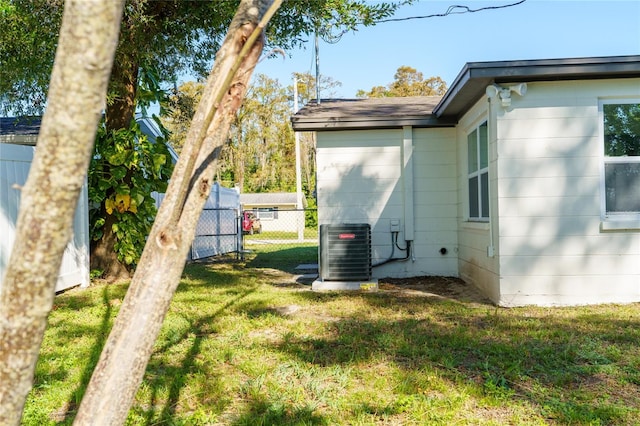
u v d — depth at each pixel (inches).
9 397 36.4
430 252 358.0
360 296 287.0
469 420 119.3
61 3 284.8
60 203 35.5
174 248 47.0
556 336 189.3
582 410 123.6
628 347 174.7
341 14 340.2
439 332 197.6
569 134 249.8
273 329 206.7
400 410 124.0
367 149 358.9
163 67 384.2
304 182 1779.0
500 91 245.0
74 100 34.7
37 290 36.0
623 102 250.4
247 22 50.5
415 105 402.9
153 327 46.4
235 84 49.7
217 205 587.2
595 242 249.0
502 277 252.2
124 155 325.1
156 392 135.4
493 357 164.7
